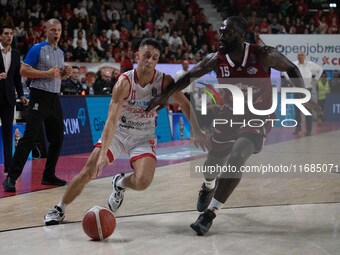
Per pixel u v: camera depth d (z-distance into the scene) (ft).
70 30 52.85
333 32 68.23
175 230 15.07
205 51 59.06
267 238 14.23
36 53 21.52
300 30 67.26
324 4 73.67
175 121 42.88
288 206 18.31
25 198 19.90
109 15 59.06
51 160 22.57
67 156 32.53
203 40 61.93
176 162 29.71
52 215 15.72
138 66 14.96
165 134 41.32
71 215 17.03
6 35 23.34
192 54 59.67
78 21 54.24
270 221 16.17
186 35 61.62
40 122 21.47
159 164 28.99
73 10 56.49
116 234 14.62
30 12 53.06
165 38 59.21
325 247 13.33
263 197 19.89
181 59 56.34
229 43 14.79
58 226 15.55
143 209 17.89
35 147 31.12
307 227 15.42
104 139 14.38
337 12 70.74
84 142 34.60
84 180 15.43
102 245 13.52
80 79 42.88
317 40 50.19
